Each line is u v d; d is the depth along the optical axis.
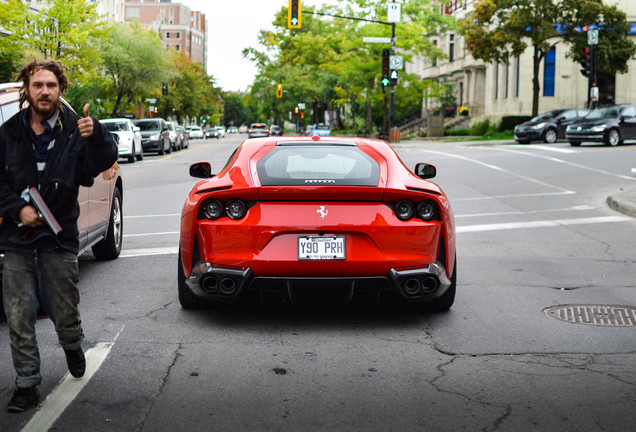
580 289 7.36
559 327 5.95
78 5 38.84
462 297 7.01
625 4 48.75
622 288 7.41
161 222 12.22
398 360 5.06
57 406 4.11
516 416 4.03
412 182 6.00
